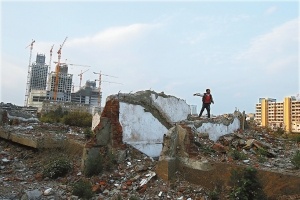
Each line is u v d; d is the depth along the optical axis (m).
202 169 7.89
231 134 12.74
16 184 8.93
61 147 12.41
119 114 10.45
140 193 7.71
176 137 8.80
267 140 12.68
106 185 8.38
